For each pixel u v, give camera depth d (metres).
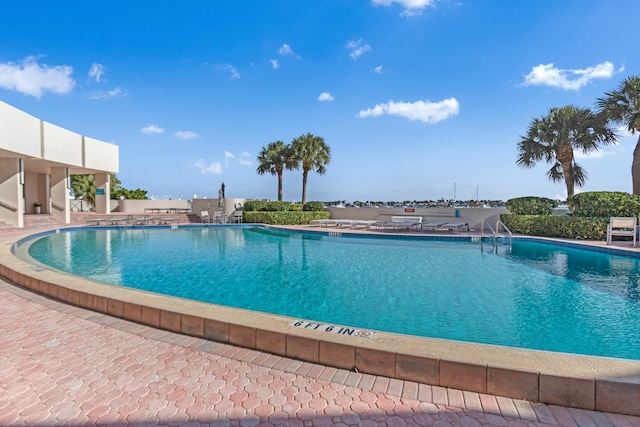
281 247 9.79
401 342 2.20
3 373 2.12
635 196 9.35
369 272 6.51
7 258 5.46
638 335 3.52
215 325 2.64
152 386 1.97
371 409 1.74
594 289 5.20
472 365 1.89
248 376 2.09
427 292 5.10
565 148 12.72
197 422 1.63
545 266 6.88
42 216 14.72
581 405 1.73
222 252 8.95
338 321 3.96
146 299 3.21
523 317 4.02
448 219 14.78
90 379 2.05
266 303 4.68
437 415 1.69
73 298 3.59
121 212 22.03
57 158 13.89
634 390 1.67
